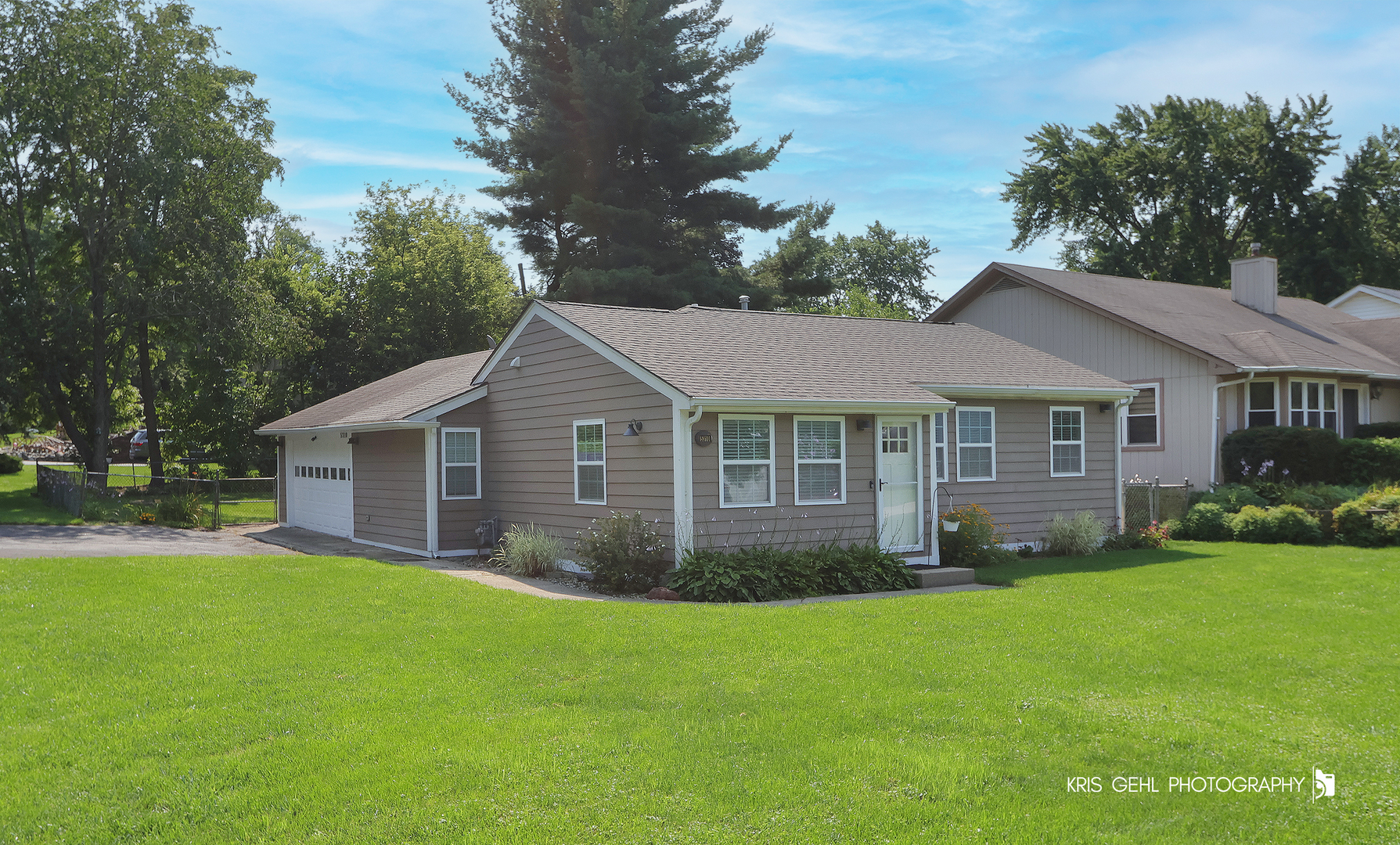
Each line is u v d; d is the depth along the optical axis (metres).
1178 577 14.20
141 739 6.86
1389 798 5.76
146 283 31.56
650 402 13.92
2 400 29.89
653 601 12.55
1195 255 45.41
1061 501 18.59
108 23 29.52
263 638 9.77
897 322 20.78
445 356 41.88
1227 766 6.25
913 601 12.08
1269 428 21.61
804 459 14.41
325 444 23.86
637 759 6.38
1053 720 7.14
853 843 5.22
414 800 5.79
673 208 36.97
